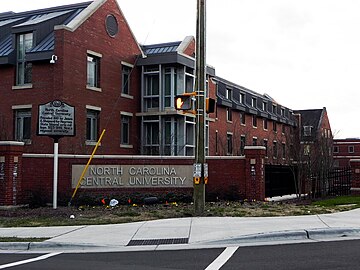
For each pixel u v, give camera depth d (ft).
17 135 81.61
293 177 81.51
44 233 39.11
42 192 59.52
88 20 83.05
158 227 40.78
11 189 56.24
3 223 45.19
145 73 94.38
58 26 77.71
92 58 85.10
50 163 60.59
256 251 31.04
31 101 79.82
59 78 77.00
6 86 82.69
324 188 83.61
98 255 31.40
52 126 55.67
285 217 45.21
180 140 92.22
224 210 51.52
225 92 132.46
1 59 81.71
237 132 135.13
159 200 62.08
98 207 56.90
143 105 94.17
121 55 91.25
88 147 80.89
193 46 104.12
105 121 86.22
